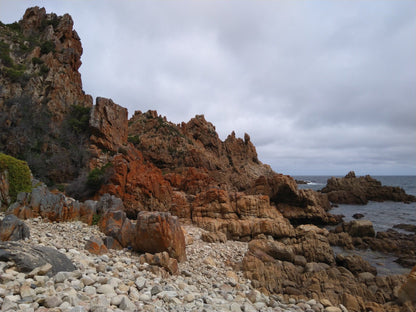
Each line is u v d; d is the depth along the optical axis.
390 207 56.69
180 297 7.53
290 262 16.33
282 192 38.38
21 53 38.59
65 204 15.02
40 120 32.31
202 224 23.89
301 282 13.57
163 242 11.78
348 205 60.31
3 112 30.55
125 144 38.81
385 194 67.31
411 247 24.69
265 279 13.25
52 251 7.22
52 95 35.81
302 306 10.59
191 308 6.85
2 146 28.28
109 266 8.55
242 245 18.98
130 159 32.94
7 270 5.95
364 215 46.00
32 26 43.84
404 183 168.62
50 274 6.38
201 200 27.20
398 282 13.62
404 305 11.05
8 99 32.06
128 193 28.50
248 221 23.38
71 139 33.19
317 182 165.88
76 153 31.88
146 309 5.98
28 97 32.84
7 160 15.16
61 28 43.81
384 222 39.38
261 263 14.47
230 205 26.45
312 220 39.12
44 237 10.59
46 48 39.91
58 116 34.75
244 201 26.59
